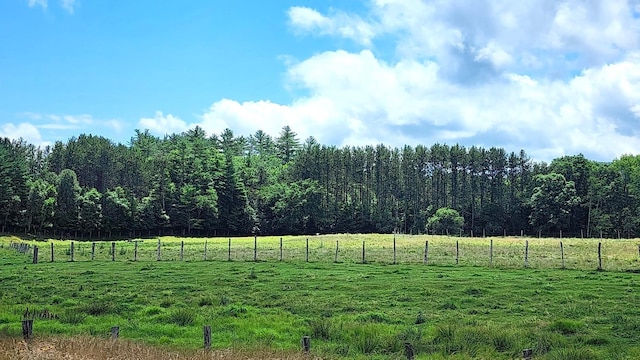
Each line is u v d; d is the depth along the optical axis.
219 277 36.56
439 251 61.75
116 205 123.56
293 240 90.44
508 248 65.88
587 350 16.55
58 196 117.00
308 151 169.50
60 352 14.59
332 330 19.55
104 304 24.52
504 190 159.88
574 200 134.12
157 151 180.25
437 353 16.66
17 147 162.00
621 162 152.00
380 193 164.25
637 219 126.69
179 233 137.00
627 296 28.28
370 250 64.12
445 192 163.25
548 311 24.20
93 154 150.62
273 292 29.77
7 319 21.58
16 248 70.94
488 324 20.86
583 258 51.81
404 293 29.28
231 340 18.38
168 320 21.67
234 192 141.88
